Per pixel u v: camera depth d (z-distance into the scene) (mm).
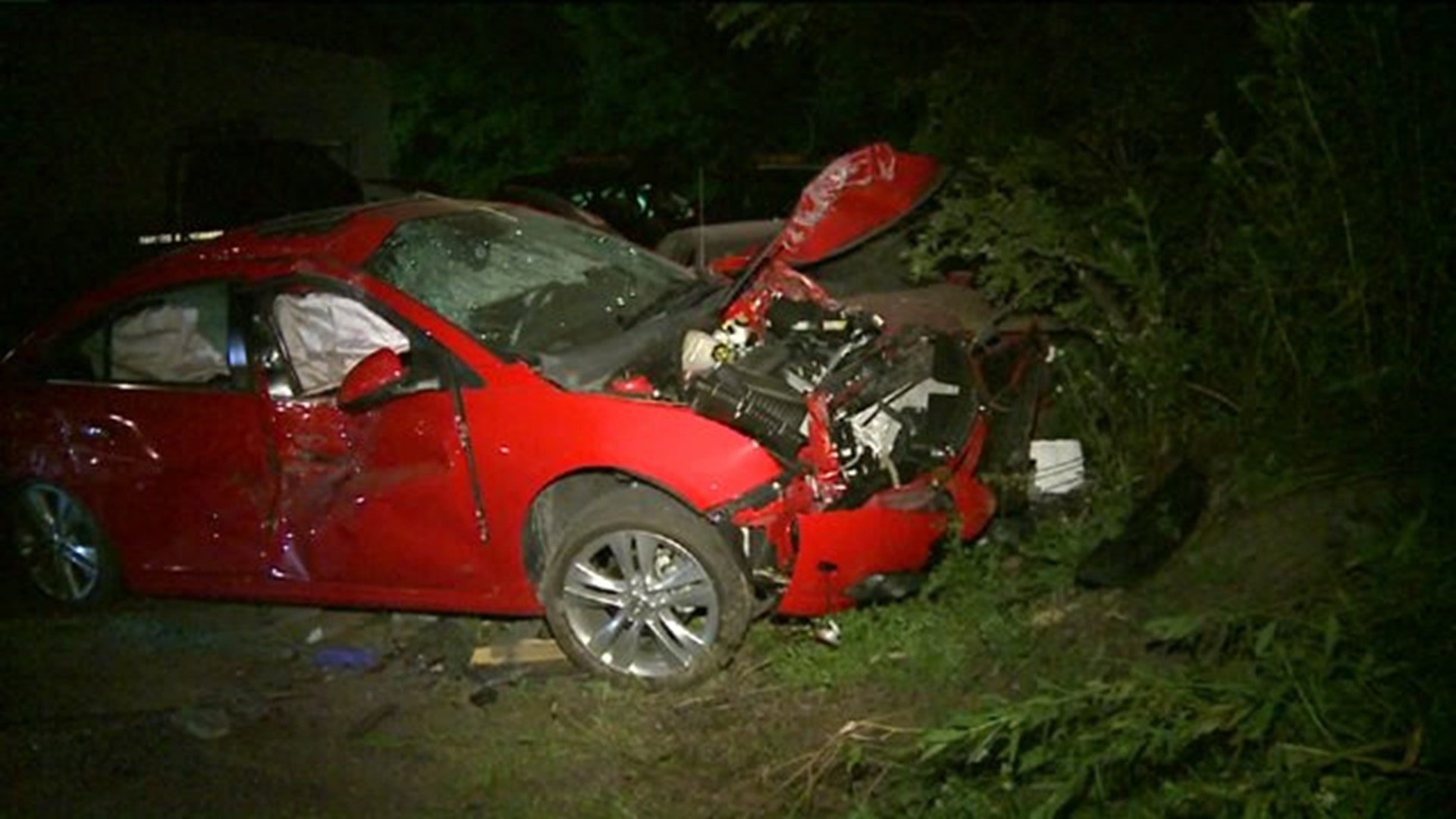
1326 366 5961
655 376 6004
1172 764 4312
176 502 6418
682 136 20250
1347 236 5777
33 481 6738
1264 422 6008
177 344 6516
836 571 5629
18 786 5219
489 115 22938
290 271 6203
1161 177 7289
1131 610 5371
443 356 5898
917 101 10984
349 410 6016
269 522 6250
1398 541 4496
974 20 9844
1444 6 6379
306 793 5113
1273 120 6301
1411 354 5781
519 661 6000
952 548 5883
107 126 14430
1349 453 5523
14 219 12227
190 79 16016
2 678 6152
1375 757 3898
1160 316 6398
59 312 6828
